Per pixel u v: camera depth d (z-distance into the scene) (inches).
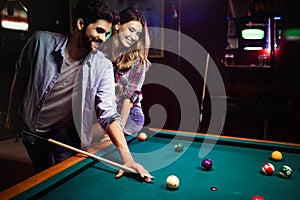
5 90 166.2
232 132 165.9
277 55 160.6
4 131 171.2
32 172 124.4
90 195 49.9
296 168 64.9
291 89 159.9
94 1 66.5
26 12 170.9
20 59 74.7
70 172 55.7
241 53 165.5
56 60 72.7
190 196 50.5
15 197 45.6
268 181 57.6
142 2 164.7
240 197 50.5
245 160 69.6
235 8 198.1
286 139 160.2
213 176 59.8
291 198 50.4
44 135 78.2
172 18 165.2
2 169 127.0
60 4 176.9
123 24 87.5
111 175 58.5
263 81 163.8
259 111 144.9
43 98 73.5
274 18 157.8
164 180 57.3
